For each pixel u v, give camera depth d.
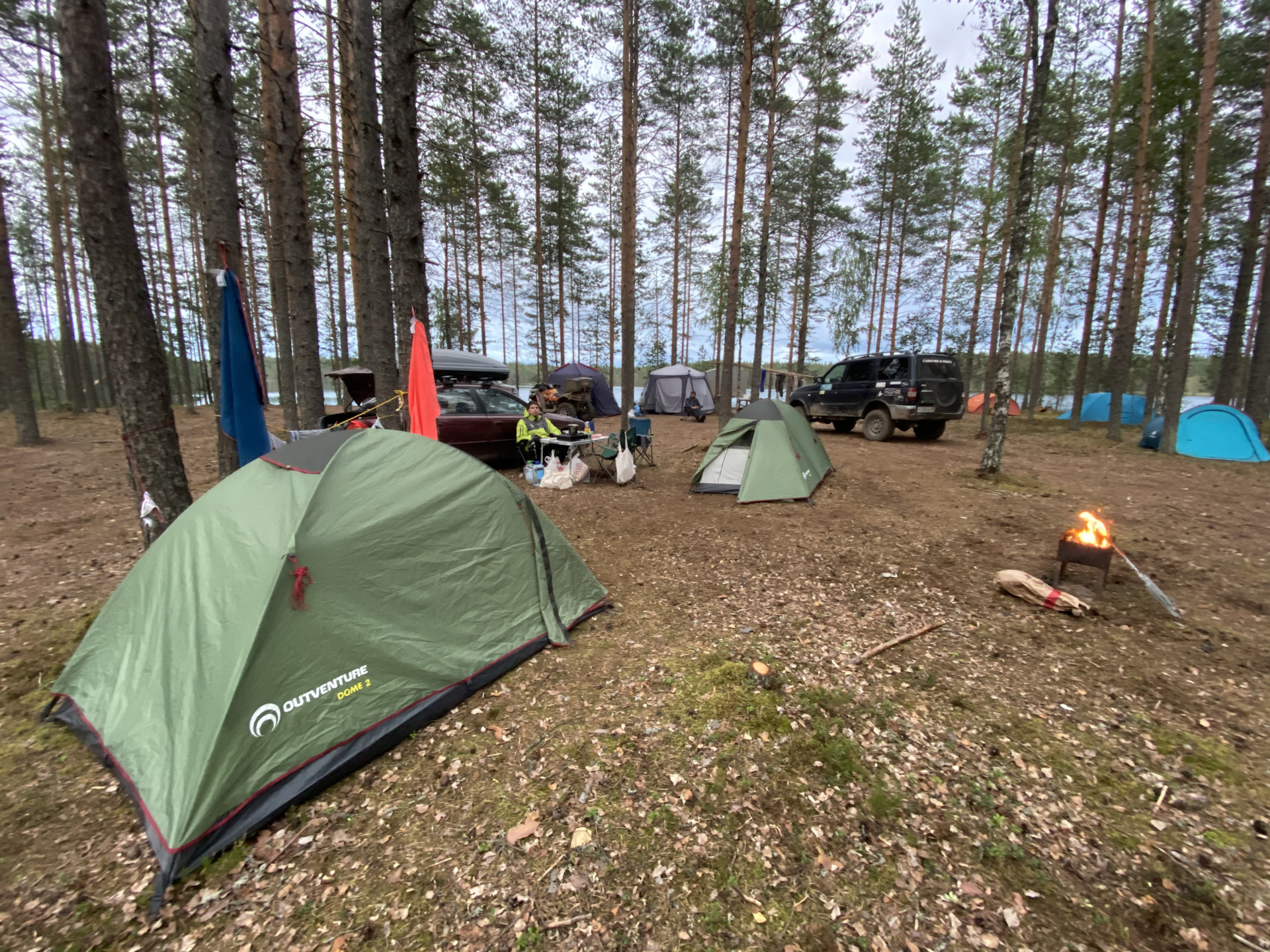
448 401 8.93
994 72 13.90
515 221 21.02
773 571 5.14
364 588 2.90
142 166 17.59
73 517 6.57
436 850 2.24
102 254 3.78
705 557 5.51
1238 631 3.96
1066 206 15.80
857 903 2.04
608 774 2.61
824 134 18.14
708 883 2.10
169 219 17.48
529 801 2.47
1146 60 11.15
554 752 2.77
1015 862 2.21
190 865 2.14
